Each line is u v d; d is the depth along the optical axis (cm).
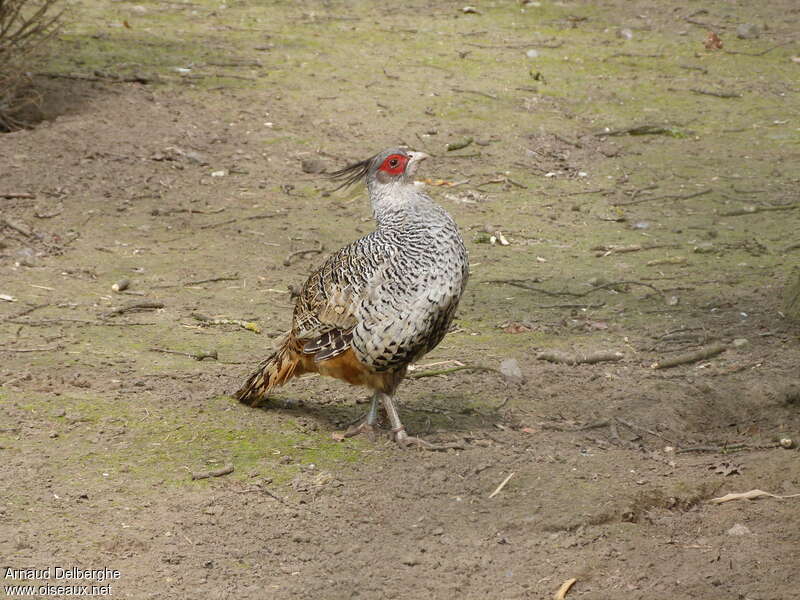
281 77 2166
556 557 773
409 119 1977
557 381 1087
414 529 808
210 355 1108
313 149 1822
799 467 912
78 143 1753
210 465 887
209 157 1764
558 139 1928
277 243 1475
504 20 2697
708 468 914
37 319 1180
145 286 1309
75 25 2430
